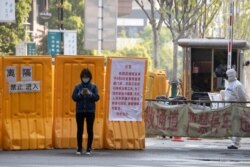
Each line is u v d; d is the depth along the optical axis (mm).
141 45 146500
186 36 57312
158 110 23703
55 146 21344
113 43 29531
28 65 21125
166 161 19531
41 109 21328
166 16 53062
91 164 18391
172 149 22562
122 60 21766
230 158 20562
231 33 30594
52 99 21484
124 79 21812
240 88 23469
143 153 21172
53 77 21562
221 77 34781
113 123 21734
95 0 29297
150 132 23750
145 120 23703
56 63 21453
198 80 34906
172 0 51688
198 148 23141
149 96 36125
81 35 80062
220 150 22625
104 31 29422
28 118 21250
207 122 23469
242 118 23250
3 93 21047
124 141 21688
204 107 23562
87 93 19969
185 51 34875
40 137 21188
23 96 21172
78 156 19969
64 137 21344
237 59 34562
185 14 52719
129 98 21859
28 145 21062
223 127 23344
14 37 60781
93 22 29406
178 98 28312
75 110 20969
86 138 21266
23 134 21062
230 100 23516
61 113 21516
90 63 21547
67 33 41125
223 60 34781
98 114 21688
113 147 21594
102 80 21609
